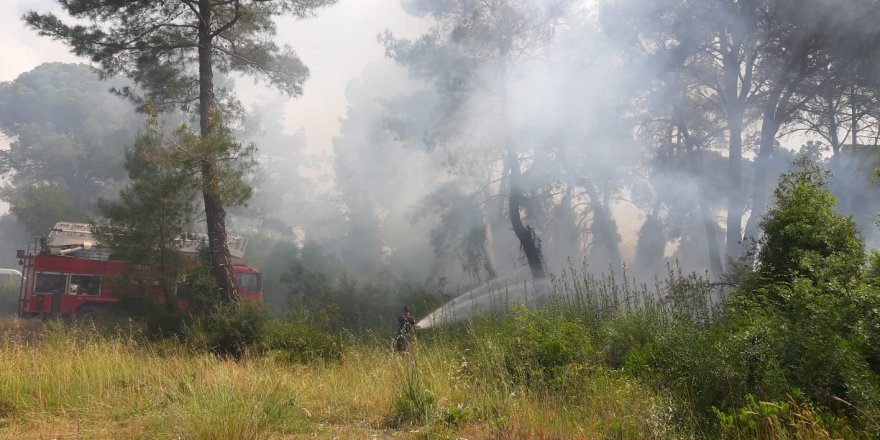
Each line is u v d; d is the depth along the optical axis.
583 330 9.21
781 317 6.27
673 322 8.31
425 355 9.12
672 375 6.54
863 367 5.33
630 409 5.98
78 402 7.55
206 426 5.77
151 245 18.25
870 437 4.87
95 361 9.16
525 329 9.11
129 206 18.59
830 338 5.56
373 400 7.57
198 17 18.62
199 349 13.62
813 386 5.44
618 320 9.66
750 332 6.19
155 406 7.20
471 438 6.10
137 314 17.91
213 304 16.89
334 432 6.38
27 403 7.43
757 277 8.44
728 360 6.02
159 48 18.86
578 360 8.09
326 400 7.79
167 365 9.99
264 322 14.56
